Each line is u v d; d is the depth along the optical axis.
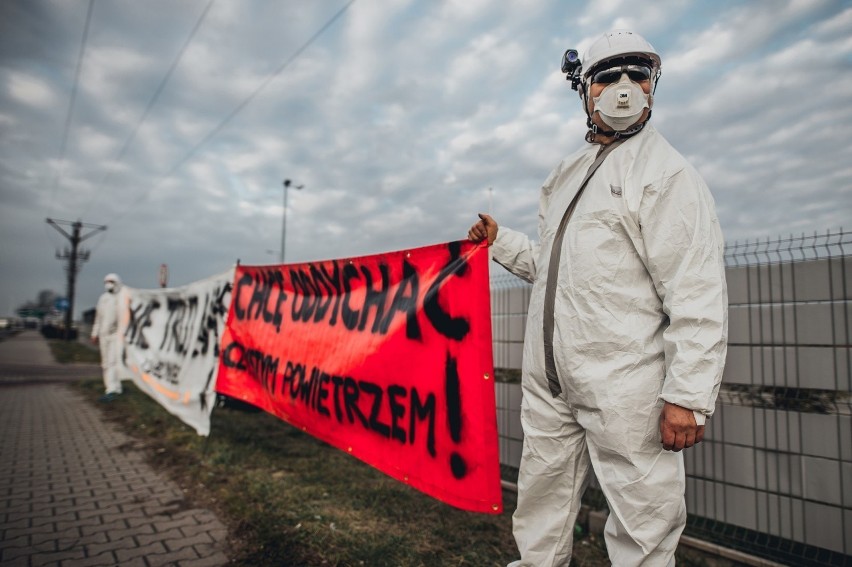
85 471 4.41
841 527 2.66
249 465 4.39
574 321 1.75
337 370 3.38
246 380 4.57
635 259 1.71
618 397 1.64
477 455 2.36
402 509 3.42
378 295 3.23
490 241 2.44
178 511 3.46
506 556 2.78
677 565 2.69
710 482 3.17
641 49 1.82
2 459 4.80
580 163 1.98
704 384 1.48
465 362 2.48
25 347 24.88
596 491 3.44
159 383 6.67
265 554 2.78
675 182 1.64
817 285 2.82
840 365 2.72
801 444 2.82
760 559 2.68
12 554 2.80
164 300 7.14
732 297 3.16
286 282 4.30
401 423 2.81
